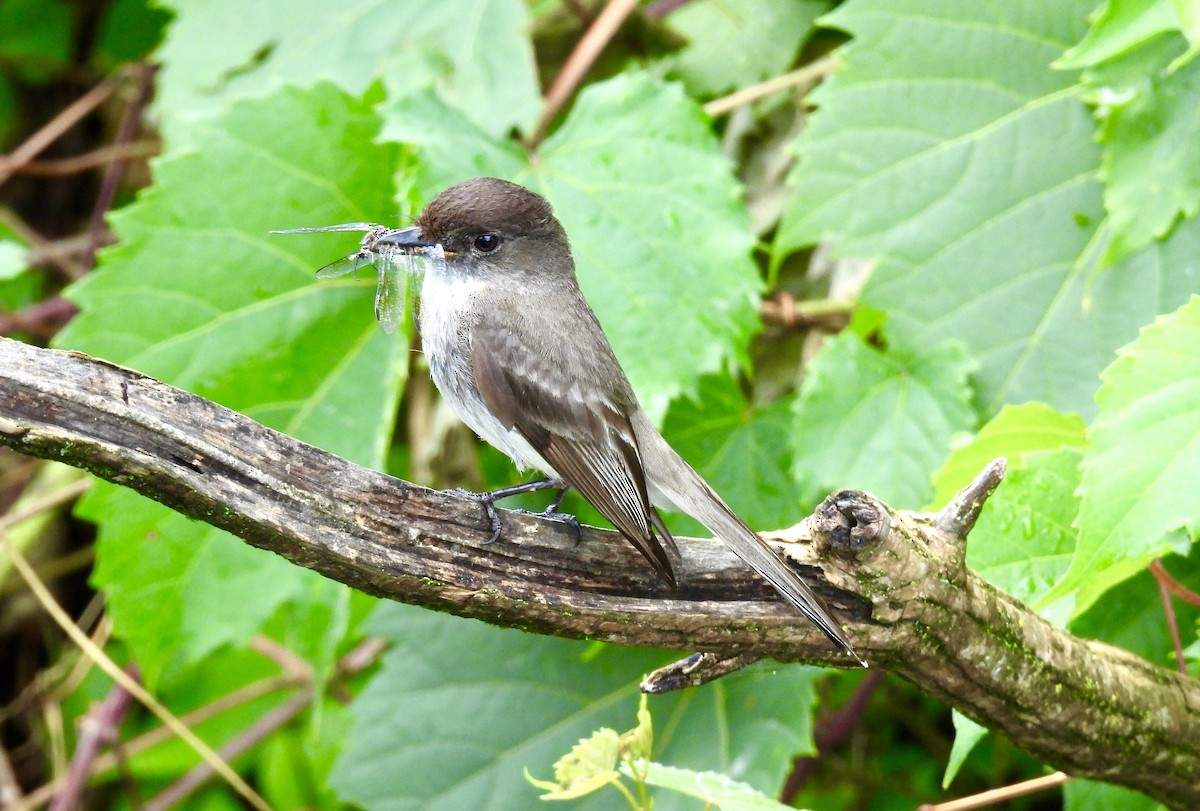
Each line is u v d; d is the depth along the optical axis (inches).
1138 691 264.1
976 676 248.4
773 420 373.4
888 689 442.0
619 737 219.3
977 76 351.9
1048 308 342.0
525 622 237.6
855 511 230.2
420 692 376.2
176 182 359.6
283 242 362.3
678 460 301.7
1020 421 292.4
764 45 418.9
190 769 480.1
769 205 414.0
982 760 428.1
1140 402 250.7
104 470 211.2
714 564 243.4
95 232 498.3
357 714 377.4
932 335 346.9
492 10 398.3
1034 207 346.0
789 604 241.3
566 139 364.5
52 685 496.4
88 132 557.6
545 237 326.0
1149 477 246.2
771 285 371.6
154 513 359.9
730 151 423.8
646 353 337.1
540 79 443.5
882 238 351.9
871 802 441.1
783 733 341.1
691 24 427.5
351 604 427.5
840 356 347.9
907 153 353.4
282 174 362.3
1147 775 272.1
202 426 214.4
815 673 344.5
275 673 488.4
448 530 230.7
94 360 209.5
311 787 471.8
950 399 336.8
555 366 305.4
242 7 423.2
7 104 550.0
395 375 359.6
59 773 464.8
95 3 541.0
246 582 365.1
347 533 223.3
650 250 343.9
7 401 203.8
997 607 247.6
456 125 359.3
